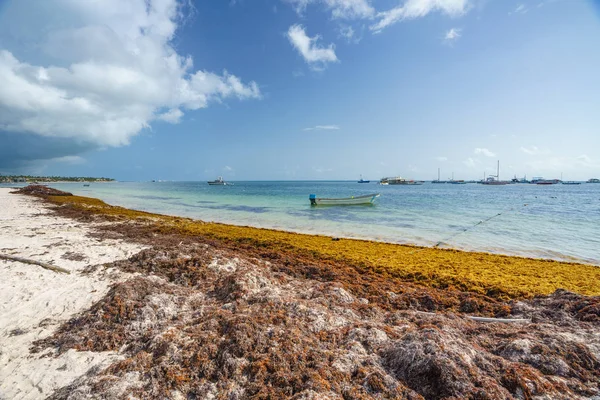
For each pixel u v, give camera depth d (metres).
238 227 23.50
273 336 6.28
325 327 7.02
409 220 29.69
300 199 59.91
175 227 22.45
